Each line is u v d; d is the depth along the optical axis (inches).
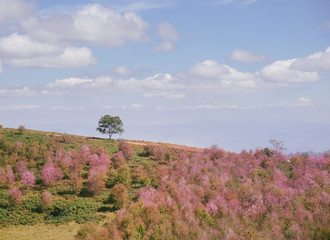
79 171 2728.8
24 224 1946.4
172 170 2947.8
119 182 2581.2
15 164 2657.5
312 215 2354.8
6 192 2273.6
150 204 2144.4
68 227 1929.1
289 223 2244.1
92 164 2847.0
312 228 2188.7
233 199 2472.9
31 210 2107.5
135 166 3088.1
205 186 2635.3
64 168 2704.2
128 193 2450.8
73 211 2117.4
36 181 2514.8
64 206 2170.3
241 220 2294.5
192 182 2760.8
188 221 2089.1
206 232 2048.5
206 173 2955.2
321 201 2512.3
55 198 2284.7
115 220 1943.9
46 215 2073.1
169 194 2407.7
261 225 2242.9
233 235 2038.6
